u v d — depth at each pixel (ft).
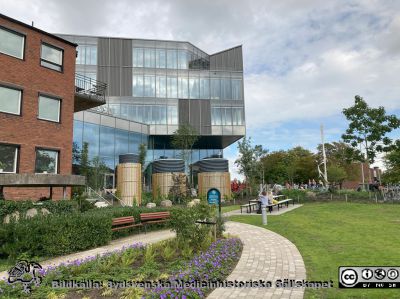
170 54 164.96
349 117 90.79
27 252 29.63
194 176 154.51
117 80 155.84
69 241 33.17
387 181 92.07
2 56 57.77
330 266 26.21
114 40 159.02
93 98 72.90
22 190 57.36
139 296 18.76
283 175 157.69
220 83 168.25
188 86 163.94
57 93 65.46
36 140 60.90
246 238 39.83
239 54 173.58
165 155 159.74
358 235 38.63
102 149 118.83
